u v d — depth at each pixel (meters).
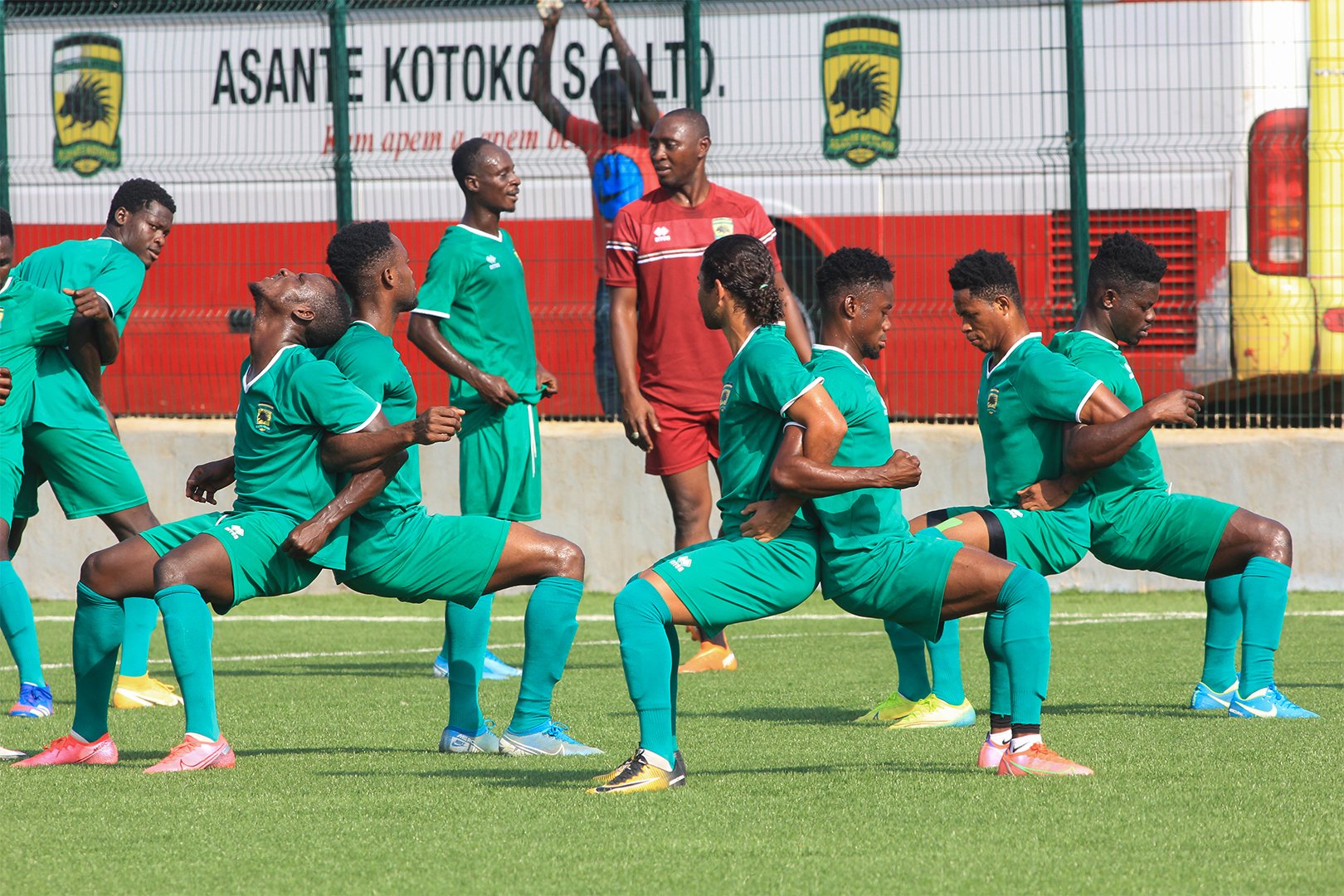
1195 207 39.09
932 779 17.27
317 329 18.58
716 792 16.56
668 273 29.38
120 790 17.05
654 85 40.75
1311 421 39.81
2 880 13.18
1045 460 20.59
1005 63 39.66
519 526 19.34
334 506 17.84
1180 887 12.65
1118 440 19.50
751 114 40.72
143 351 44.06
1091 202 39.66
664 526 41.22
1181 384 39.38
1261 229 38.81
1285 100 38.69
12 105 44.28
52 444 24.44
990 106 39.75
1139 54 39.16
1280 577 21.80
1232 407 40.12
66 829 15.10
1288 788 16.52
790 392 16.06
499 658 32.16
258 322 18.52
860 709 23.62
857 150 40.34
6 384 21.77
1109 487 21.81
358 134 42.56
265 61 42.97
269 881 13.10
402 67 42.31
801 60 40.50
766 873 13.19
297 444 18.22
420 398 42.47
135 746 20.67
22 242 44.34
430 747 20.44
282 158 42.94
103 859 13.91
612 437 41.38
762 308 16.84
